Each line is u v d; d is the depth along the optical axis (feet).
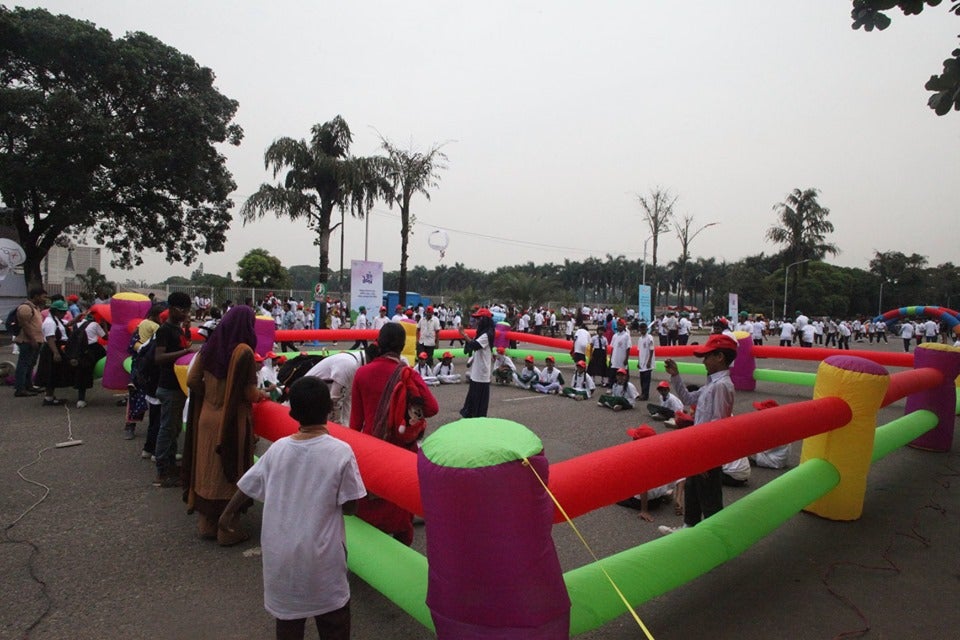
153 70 67.21
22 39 60.70
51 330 28.73
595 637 10.59
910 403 25.70
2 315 64.90
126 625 10.66
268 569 7.89
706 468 10.64
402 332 12.87
